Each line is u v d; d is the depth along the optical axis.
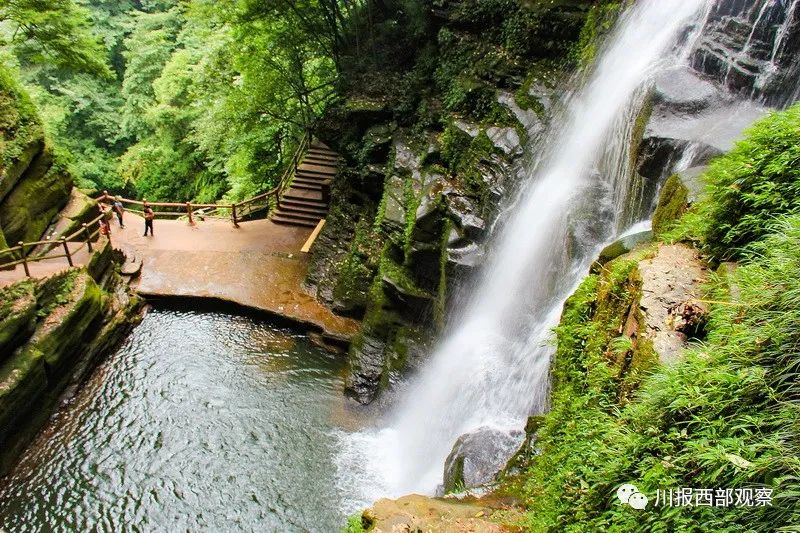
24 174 14.74
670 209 6.42
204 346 14.33
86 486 10.27
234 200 24.42
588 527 3.93
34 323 11.60
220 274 16.86
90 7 29.48
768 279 3.96
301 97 20.34
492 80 13.40
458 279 11.38
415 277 12.66
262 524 9.62
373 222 15.44
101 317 13.71
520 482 6.25
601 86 10.66
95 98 27.42
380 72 17.11
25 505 9.88
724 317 4.05
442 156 13.27
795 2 7.02
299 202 20.70
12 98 14.98
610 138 9.51
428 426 10.89
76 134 27.72
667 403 3.74
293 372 13.55
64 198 16.50
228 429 11.66
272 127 22.00
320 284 16.08
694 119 7.58
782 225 4.41
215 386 12.88
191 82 24.55
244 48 18.86
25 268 12.11
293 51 19.14
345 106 16.23
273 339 14.76
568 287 8.41
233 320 15.48
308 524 9.66
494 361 10.03
